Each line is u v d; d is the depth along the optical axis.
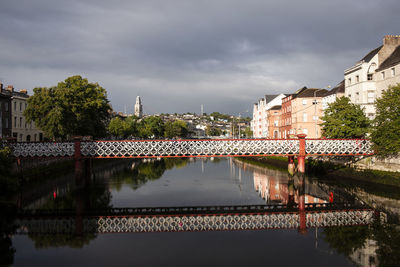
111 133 93.38
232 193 32.28
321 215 23.64
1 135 50.59
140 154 36.66
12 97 55.03
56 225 21.31
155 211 25.20
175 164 67.00
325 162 44.41
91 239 18.52
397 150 31.14
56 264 14.75
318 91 70.12
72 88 49.75
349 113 41.03
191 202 28.27
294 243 17.62
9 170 31.03
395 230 19.64
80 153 34.88
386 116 32.78
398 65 41.00
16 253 16.17
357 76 49.09
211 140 38.00
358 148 37.41
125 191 33.28
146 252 16.33
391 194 30.20
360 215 23.41
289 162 43.91
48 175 42.69
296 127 69.88
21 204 27.31
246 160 74.12
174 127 165.00
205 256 15.77
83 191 33.19
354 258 15.28
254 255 15.88
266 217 23.31
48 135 42.09
